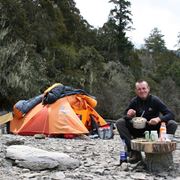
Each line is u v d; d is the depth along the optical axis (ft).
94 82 124.98
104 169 21.26
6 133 42.16
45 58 115.34
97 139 39.47
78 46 150.00
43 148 29.01
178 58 271.49
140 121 22.61
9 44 89.71
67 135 38.65
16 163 21.18
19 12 104.58
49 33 125.08
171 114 22.97
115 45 178.60
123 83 136.98
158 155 21.25
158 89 179.73
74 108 42.09
